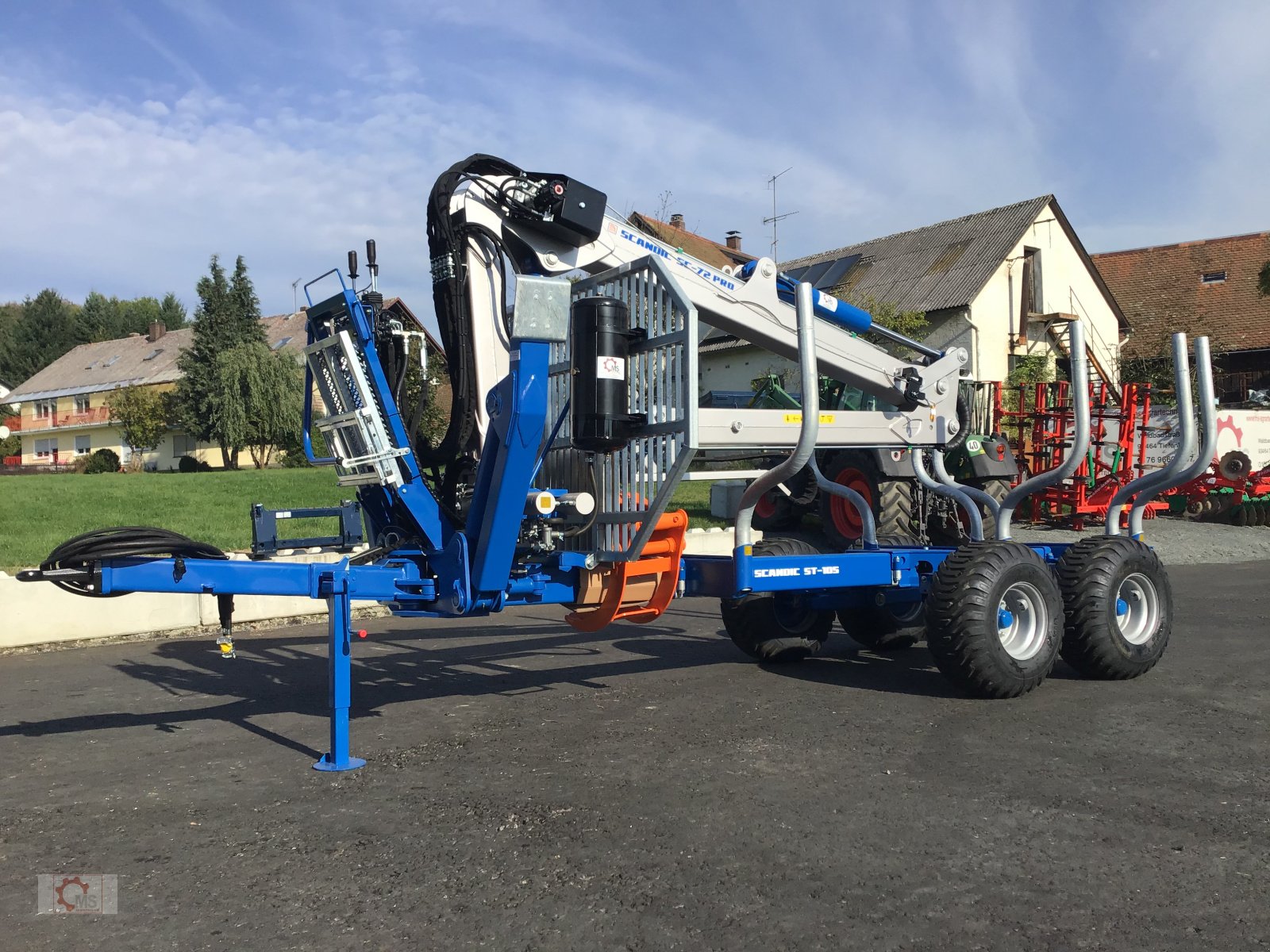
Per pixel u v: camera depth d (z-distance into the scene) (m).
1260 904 3.21
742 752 4.93
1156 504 17.47
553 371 5.69
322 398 5.75
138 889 3.40
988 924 3.08
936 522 13.06
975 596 5.86
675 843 3.74
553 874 3.48
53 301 87.62
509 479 4.98
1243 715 5.61
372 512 5.88
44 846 3.80
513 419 4.90
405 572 5.14
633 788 4.39
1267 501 18.86
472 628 9.27
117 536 4.52
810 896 3.29
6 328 90.38
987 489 12.86
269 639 8.73
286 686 6.72
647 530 5.25
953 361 7.59
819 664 7.33
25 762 4.93
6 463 61.09
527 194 6.02
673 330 5.15
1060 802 4.17
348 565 4.96
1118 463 17.02
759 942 2.98
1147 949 2.93
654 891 3.34
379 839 3.83
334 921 3.15
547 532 5.27
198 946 3.00
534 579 5.44
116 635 8.60
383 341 5.46
